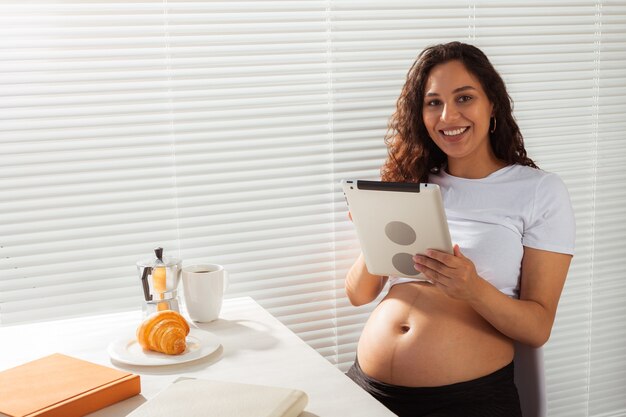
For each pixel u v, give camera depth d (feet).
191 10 6.43
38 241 6.27
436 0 7.22
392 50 7.16
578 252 8.23
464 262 5.28
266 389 3.90
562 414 8.47
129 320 5.80
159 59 6.42
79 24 6.15
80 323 5.70
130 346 4.96
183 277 5.53
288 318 7.24
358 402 4.07
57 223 6.30
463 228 6.13
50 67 6.10
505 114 6.25
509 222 5.97
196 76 6.52
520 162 6.43
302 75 6.89
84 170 6.31
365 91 7.12
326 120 7.03
